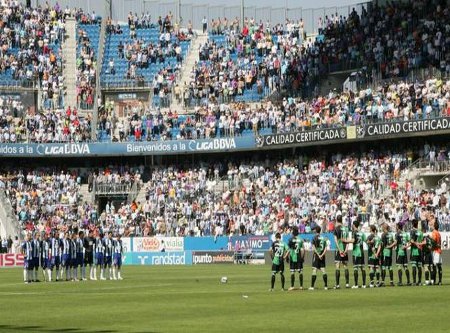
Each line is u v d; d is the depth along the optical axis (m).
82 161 115.12
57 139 112.31
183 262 97.81
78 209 106.50
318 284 54.09
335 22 116.69
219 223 100.50
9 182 108.62
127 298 45.47
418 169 94.12
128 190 110.56
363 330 30.31
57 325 33.19
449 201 86.31
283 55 118.12
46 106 118.94
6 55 119.00
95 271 67.00
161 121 114.12
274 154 109.25
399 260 51.75
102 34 123.44
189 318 34.91
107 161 115.38
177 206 105.44
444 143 95.81
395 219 86.81
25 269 63.78
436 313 35.47
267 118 108.94
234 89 116.81
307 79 112.94
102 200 112.12
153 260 99.50
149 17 127.50
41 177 110.44
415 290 47.19
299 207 97.31
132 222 104.62
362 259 50.34
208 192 106.94
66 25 125.44
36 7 126.50
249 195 103.06
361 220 89.12
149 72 122.31
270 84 116.00
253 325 32.22
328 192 97.75
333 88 111.44
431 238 51.38
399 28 106.88
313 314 35.59
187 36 125.56
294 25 122.12
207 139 109.56
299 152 107.25
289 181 102.38
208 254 96.44
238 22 125.44
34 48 121.31
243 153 111.19
